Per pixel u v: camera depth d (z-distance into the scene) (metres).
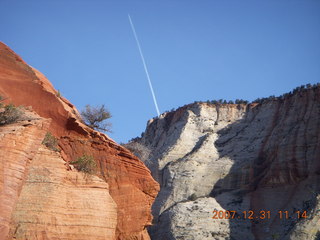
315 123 101.19
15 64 31.38
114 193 28.41
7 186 20.58
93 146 29.02
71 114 29.55
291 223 86.12
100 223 25.19
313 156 96.06
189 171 110.69
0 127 22.73
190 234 88.88
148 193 29.47
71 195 24.81
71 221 24.11
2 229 19.69
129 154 29.72
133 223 28.45
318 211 83.12
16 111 24.64
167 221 93.50
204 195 105.38
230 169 110.19
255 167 106.88
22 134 22.28
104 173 28.61
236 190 104.31
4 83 29.20
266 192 98.38
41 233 22.80
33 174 23.91
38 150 24.72
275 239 83.31
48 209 23.53
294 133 102.69
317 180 91.88
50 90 32.34
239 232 91.38
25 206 22.97
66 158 28.00
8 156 21.16
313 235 78.69
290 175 96.88
